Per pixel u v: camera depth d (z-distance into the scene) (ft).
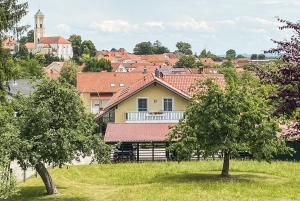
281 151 97.04
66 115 78.07
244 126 91.35
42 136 75.00
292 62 27.73
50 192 84.07
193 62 520.42
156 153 133.39
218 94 90.84
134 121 144.77
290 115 29.22
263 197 74.79
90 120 81.82
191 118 92.99
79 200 78.07
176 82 158.92
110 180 98.53
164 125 141.28
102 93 271.49
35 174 104.73
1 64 128.98
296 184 86.94
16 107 78.23
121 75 285.43
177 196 75.97
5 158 62.18
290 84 28.04
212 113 90.38
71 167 116.88
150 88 145.18
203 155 94.22
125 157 130.52
